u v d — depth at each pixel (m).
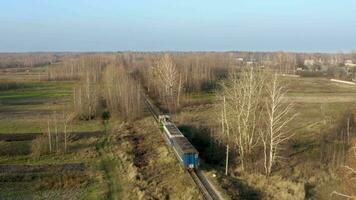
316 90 131.50
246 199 39.88
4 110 95.00
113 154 58.47
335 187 44.28
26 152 59.91
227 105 67.31
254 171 48.25
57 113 90.31
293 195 41.28
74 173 50.38
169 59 107.94
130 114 82.19
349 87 141.88
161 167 50.62
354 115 73.56
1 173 50.31
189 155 46.22
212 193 39.50
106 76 118.12
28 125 78.50
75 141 65.88
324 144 59.56
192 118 78.94
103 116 86.62
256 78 60.12
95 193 43.97
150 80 118.19
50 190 45.25
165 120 68.06
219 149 56.31
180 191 41.38
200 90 116.81
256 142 53.41
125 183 46.47
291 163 51.53
